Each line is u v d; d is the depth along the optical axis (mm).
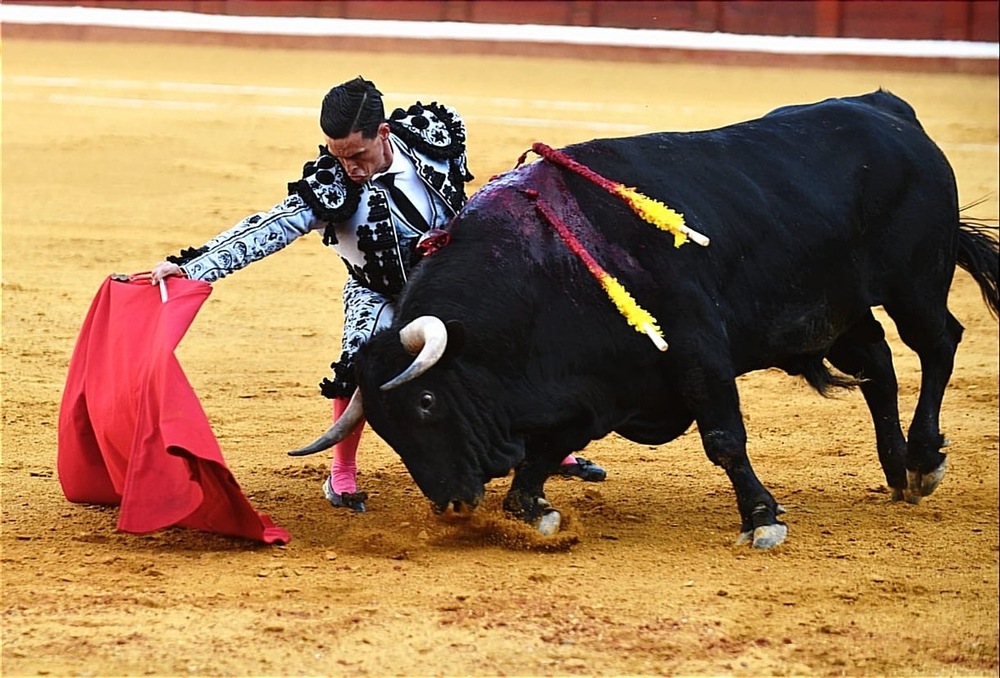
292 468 13812
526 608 9930
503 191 10992
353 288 11773
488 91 45812
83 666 8812
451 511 11453
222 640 9242
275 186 31984
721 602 10234
